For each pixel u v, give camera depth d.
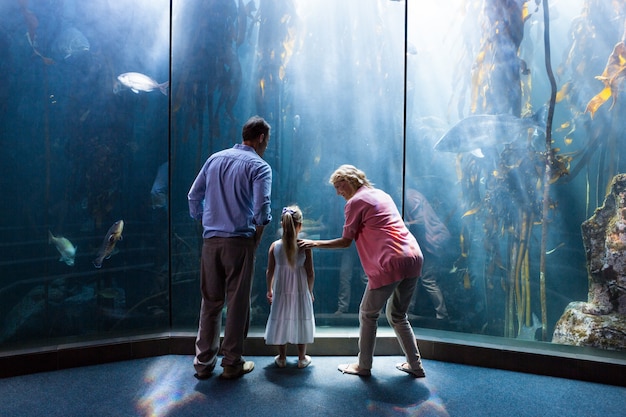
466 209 4.09
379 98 5.75
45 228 4.37
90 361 3.23
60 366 3.12
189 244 4.93
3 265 4.16
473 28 4.03
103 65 4.52
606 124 3.37
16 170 4.20
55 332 4.45
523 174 3.77
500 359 3.23
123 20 4.48
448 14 4.16
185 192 5.09
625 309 3.29
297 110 5.68
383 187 5.91
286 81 5.61
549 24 3.62
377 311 2.93
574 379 3.02
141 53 4.58
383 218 2.90
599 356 3.05
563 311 3.64
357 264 4.88
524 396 2.70
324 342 3.52
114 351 3.32
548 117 3.64
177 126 5.03
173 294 4.88
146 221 4.79
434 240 4.19
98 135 4.57
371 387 2.83
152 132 4.71
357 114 5.77
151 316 4.78
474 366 3.30
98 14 4.44
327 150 5.79
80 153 4.50
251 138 2.98
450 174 4.18
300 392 2.72
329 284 5.57
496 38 3.89
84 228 4.58
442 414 2.40
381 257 2.83
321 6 5.51
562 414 2.42
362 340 3.01
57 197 4.43
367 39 5.63
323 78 5.66
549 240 3.69
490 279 4.02
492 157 3.90
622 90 3.29
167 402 2.53
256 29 5.41
